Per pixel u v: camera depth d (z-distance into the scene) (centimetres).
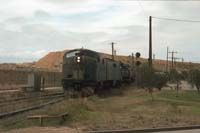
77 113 2084
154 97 3612
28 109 2553
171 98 3691
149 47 4584
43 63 18462
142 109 2494
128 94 4206
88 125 1764
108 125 1773
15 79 7138
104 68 4275
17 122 1895
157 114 2214
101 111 2334
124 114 2180
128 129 1688
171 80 7438
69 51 3856
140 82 4556
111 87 4925
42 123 1788
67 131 1603
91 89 3694
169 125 1839
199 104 3039
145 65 4488
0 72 6794
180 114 2245
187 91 5044
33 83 5109
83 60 3738
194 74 4919
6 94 4078
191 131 1734
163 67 17700
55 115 1977
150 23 4619
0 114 2227
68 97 3606
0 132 1568
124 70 5888
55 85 7344
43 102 3266
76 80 3725
